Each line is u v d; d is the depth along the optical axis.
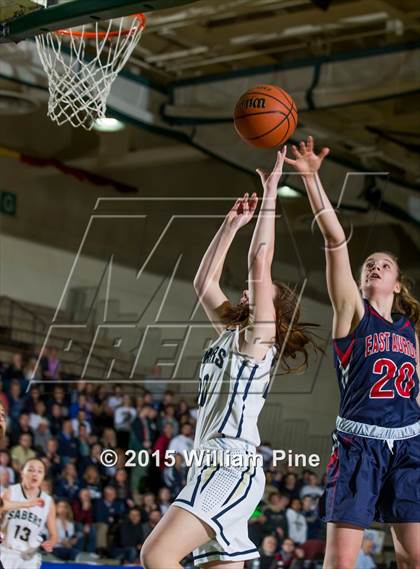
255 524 9.92
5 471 8.83
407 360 3.47
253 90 4.02
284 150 3.32
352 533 3.31
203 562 3.11
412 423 3.45
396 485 3.38
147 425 11.07
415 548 3.34
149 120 11.05
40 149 13.56
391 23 10.38
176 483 10.58
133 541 9.06
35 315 12.95
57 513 8.81
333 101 10.27
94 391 11.66
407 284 3.74
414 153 13.11
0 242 12.77
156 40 11.06
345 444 3.45
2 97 10.54
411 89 9.80
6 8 5.17
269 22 10.38
